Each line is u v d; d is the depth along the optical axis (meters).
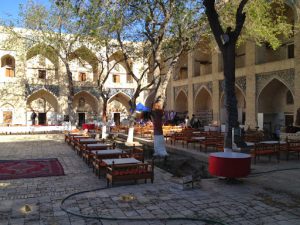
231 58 8.52
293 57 18.31
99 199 6.10
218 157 7.37
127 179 7.13
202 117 25.47
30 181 7.66
